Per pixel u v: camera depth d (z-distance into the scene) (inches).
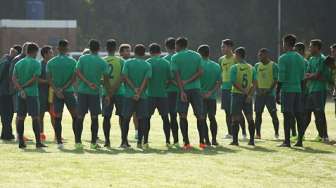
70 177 1268.5
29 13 6830.7
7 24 6176.2
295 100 1785.2
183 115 1723.7
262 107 2037.4
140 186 1186.6
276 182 1243.2
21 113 1732.3
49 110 1964.8
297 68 1779.0
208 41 7578.7
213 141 1834.4
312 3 7426.2
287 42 1788.9
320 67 1927.9
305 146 1803.6
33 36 6230.3
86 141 1968.5
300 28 7411.4
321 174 1334.9
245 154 1620.3
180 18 7637.8
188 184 1211.2
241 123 2006.6
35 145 1819.6
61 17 7524.6
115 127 2487.7
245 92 1819.6
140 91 1720.0
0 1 7485.2
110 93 1763.0
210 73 1822.1
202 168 1390.3
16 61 1913.1
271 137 2107.5
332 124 2696.9
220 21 7583.7
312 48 1959.9
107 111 1771.7
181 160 1501.0
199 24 7573.8
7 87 1941.4
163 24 7637.8
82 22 7539.4
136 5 7632.9
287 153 1646.2
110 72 1845.5
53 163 1438.2
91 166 1401.3
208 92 1824.6
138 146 1752.0
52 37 6254.9
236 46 7559.1
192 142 1936.5
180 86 1712.6
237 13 7603.4
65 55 1766.7
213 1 7657.5
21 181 1222.9
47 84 1953.7
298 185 1216.8
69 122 2728.8
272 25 7455.7
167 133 1798.7
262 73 2031.3
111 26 7559.1
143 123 1747.0
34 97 1724.9
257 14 7519.7
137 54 1729.8
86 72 1710.1
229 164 1449.3
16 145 1806.1
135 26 7593.5
